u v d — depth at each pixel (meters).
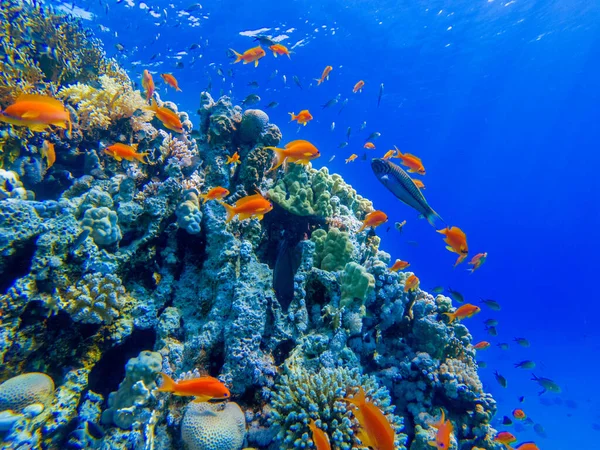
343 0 21.61
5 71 5.39
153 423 3.12
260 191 5.66
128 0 18.25
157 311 4.12
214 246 4.46
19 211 3.40
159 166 5.59
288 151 4.36
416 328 5.96
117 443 2.96
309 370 4.07
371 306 5.62
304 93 32.69
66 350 3.45
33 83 5.71
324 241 5.57
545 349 40.53
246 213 3.96
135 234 4.36
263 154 5.61
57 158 5.44
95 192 4.23
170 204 4.63
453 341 6.32
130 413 3.09
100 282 3.63
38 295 3.29
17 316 3.16
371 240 7.09
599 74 36.78
